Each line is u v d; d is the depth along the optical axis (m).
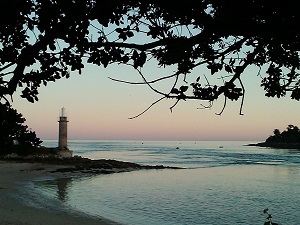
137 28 3.33
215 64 3.89
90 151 152.62
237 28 2.65
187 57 3.43
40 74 3.36
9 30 3.13
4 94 2.93
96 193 32.09
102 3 2.83
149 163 78.44
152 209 25.27
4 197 25.48
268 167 67.38
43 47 2.97
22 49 2.98
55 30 2.90
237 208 26.03
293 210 25.36
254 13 2.70
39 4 3.01
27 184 36.31
